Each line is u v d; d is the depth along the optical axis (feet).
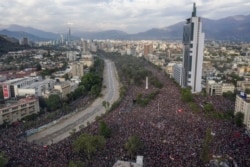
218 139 600.80
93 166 476.13
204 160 490.08
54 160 492.95
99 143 544.62
